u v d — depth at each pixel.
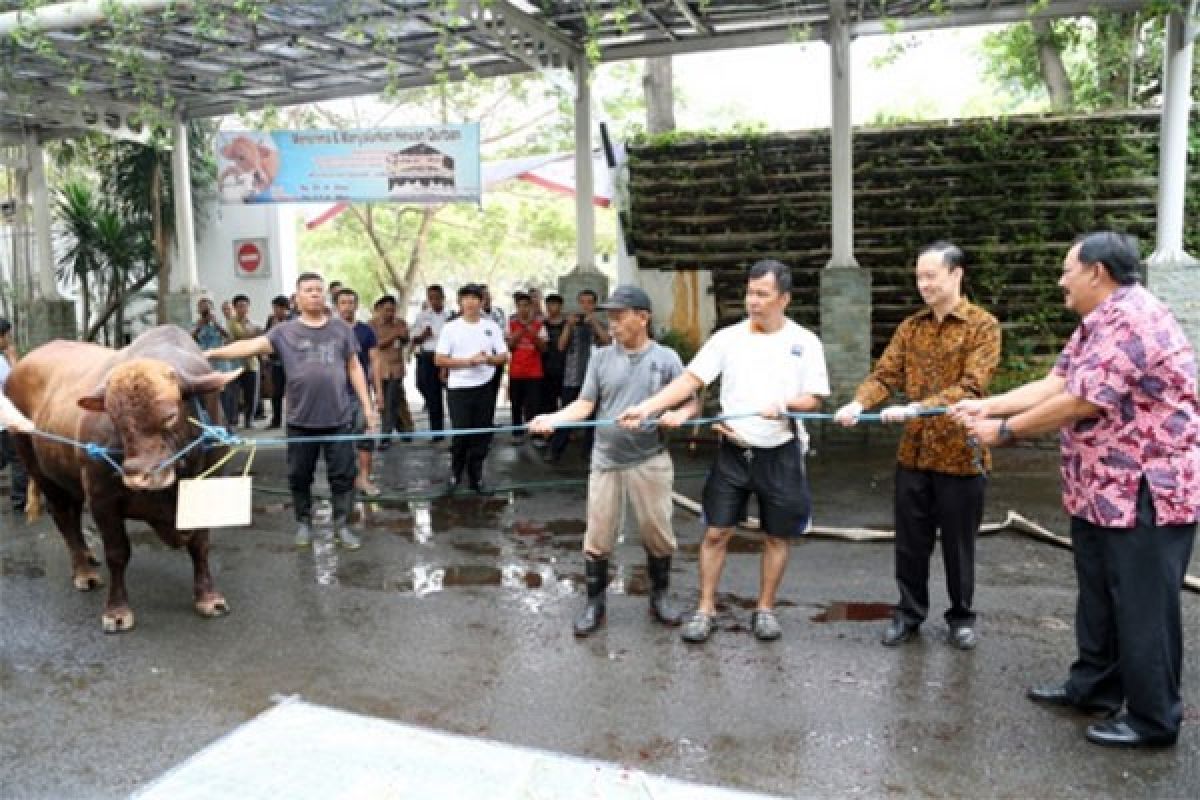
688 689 3.82
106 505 4.42
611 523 4.35
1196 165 8.99
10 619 4.77
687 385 4.16
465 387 7.06
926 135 9.57
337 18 8.02
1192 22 7.28
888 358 4.30
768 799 3.02
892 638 4.20
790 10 8.28
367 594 5.03
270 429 10.64
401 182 10.06
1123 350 3.17
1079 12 7.81
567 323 8.80
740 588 5.00
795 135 9.85
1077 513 3.42
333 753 3.32
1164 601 3.22
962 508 4.04
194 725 3.61
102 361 4.87
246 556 5.75
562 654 4.19
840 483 7.31
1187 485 3.18
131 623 4.61
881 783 3.12
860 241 9.90
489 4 7.02
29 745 3.48
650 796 3.02
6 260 14.34
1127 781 3.12
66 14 7.53
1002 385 9.21
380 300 9.32
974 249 9.56
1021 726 3.48
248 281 13.70
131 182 13.12
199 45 8.73
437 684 3.91
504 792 3.06
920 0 7.98
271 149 10.17
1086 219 9.30
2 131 11.39
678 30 8.81
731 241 10.23
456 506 6.91
